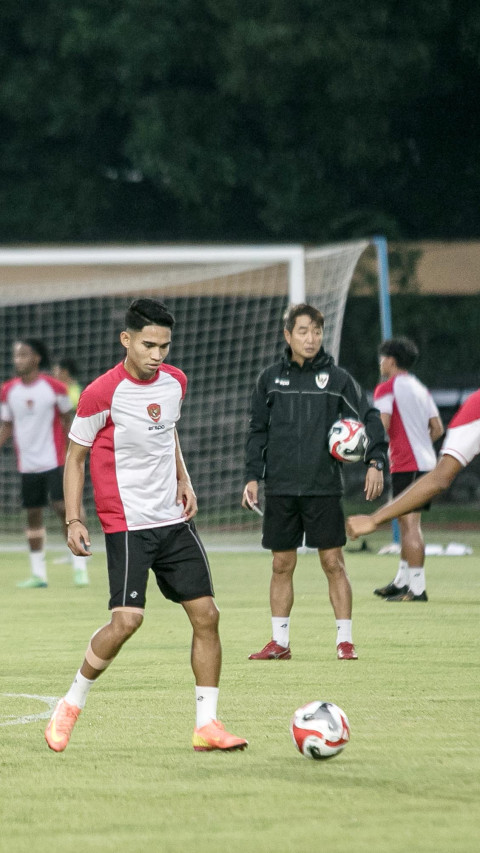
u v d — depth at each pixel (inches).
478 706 717.9
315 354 879.1
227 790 537.6
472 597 1285.7
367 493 864.3
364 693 761.0
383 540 2127.2
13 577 1595.7
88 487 2390.5
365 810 504.1
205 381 2743.6
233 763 586.6
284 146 3029.0
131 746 625.0
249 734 650.2
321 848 454.0
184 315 2738.7
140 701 745.0
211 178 2925.7
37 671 859.4
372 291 2942.9
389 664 870.4
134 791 537.6
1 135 3142.2
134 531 603.2
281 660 892.0
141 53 2861.7
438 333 3034.0
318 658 901.2
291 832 474.6
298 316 871.7
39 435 1439.5
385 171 3186.5
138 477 604.7
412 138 3191.4
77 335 2758.4
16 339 2773.1
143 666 878.4
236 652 932.6
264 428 890.7
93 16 2888.8
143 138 2874.0
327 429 874.8
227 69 2878.9
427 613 1156.5
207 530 2262.6
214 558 1804.9
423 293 2965.1
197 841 464.4
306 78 2844.5
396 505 448.1
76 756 604.4
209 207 3019.2
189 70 3011.8
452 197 3235.7
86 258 1893.5
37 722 687.1
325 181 3105.3
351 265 1840.6
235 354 2763.3
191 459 2682.1
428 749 611.2
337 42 2753.4
